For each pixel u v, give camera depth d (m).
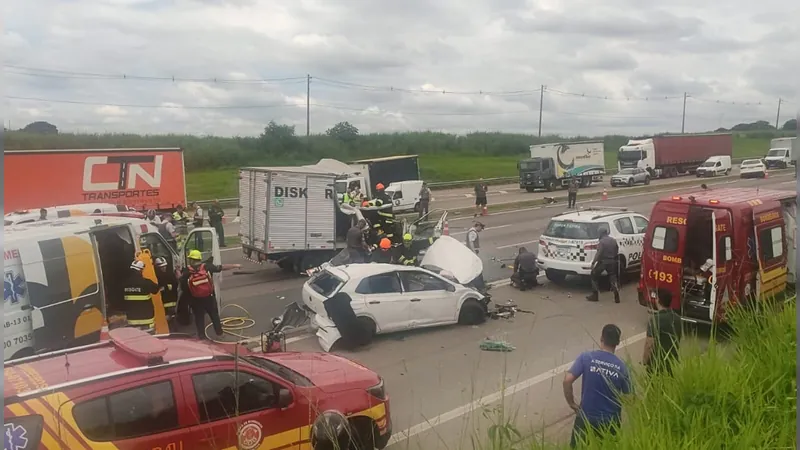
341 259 15.15
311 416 5.84
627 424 4.96
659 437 4.30
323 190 16.64
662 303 6.79
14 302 8.32
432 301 11.55
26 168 22.91
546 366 9.70
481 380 9.14
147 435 4.96
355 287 10.83
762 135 99.81
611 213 15.41
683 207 10.98
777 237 11.46
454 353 10.40
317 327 11.04
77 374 4.99
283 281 16.17
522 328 11.82
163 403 5.10
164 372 5.18
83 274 9.15
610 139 94.88
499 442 5.02
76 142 43.50
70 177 23.73
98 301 9.30
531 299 14.07
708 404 4.82
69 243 9.06
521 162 43.66
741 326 6.70
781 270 11.55
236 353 5.34
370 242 16.67
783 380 5.19
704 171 52.38
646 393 5.22
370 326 10.85
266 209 16.17
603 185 48.44
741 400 4.83
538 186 42.88
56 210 15.91
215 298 11.32
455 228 25.33
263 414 5.57
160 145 56.78
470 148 84.94
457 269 13.05
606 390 5.58
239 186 17.55
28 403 4.53
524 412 7.96
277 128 66.00
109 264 10.07
